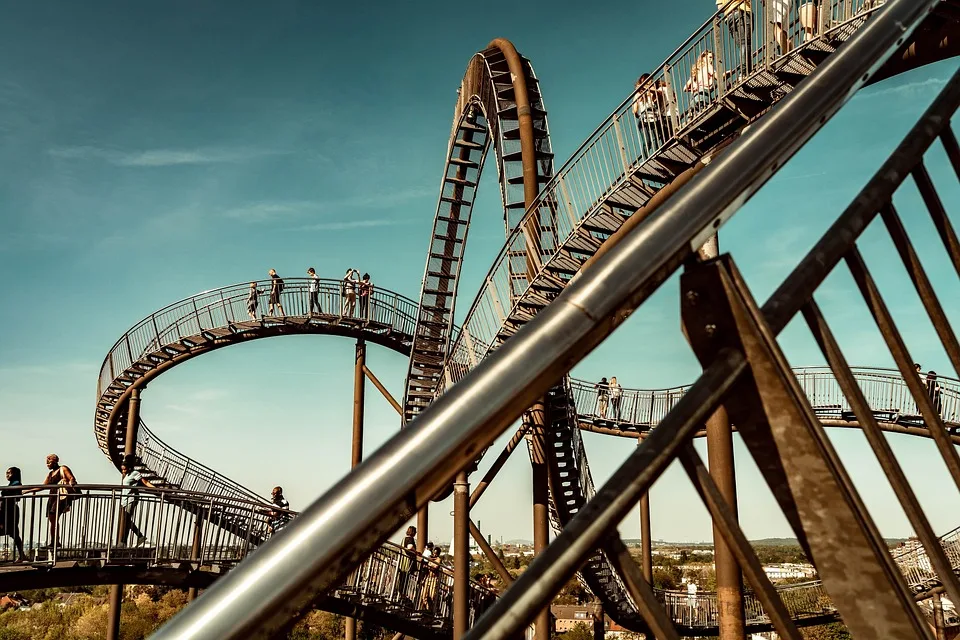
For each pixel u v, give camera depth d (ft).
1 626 136.36
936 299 4.86
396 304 81.56
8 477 40.81
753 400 3.45
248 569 2.31
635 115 37.47
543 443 47.70
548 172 53.47
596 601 69.00
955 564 59.31
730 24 34.01
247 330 75.77
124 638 132.77
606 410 76.43
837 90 4.06
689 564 293.84
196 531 42.60
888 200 4.69
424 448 2.60
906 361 4.48
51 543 38.65
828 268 4.18
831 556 3.39
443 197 72.23
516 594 2.85
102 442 87.45
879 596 3.29
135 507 41.45
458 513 48.08
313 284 77.61
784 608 3.27
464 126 69.77
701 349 3.52
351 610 47.60
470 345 47.26
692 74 35.78
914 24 4.69
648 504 78.18
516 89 53.16
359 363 78.79
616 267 3.12
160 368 74.18
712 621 73.05
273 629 2.30
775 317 3.84
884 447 4.05
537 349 2.89
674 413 3.29
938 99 5.23
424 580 50.67
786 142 3.76
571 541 2.97
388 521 2.52
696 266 3.48
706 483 3.30
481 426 2.72
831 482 3.31
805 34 31.35
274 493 56.90
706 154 35.35
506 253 43.45
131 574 40.70
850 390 4.06
